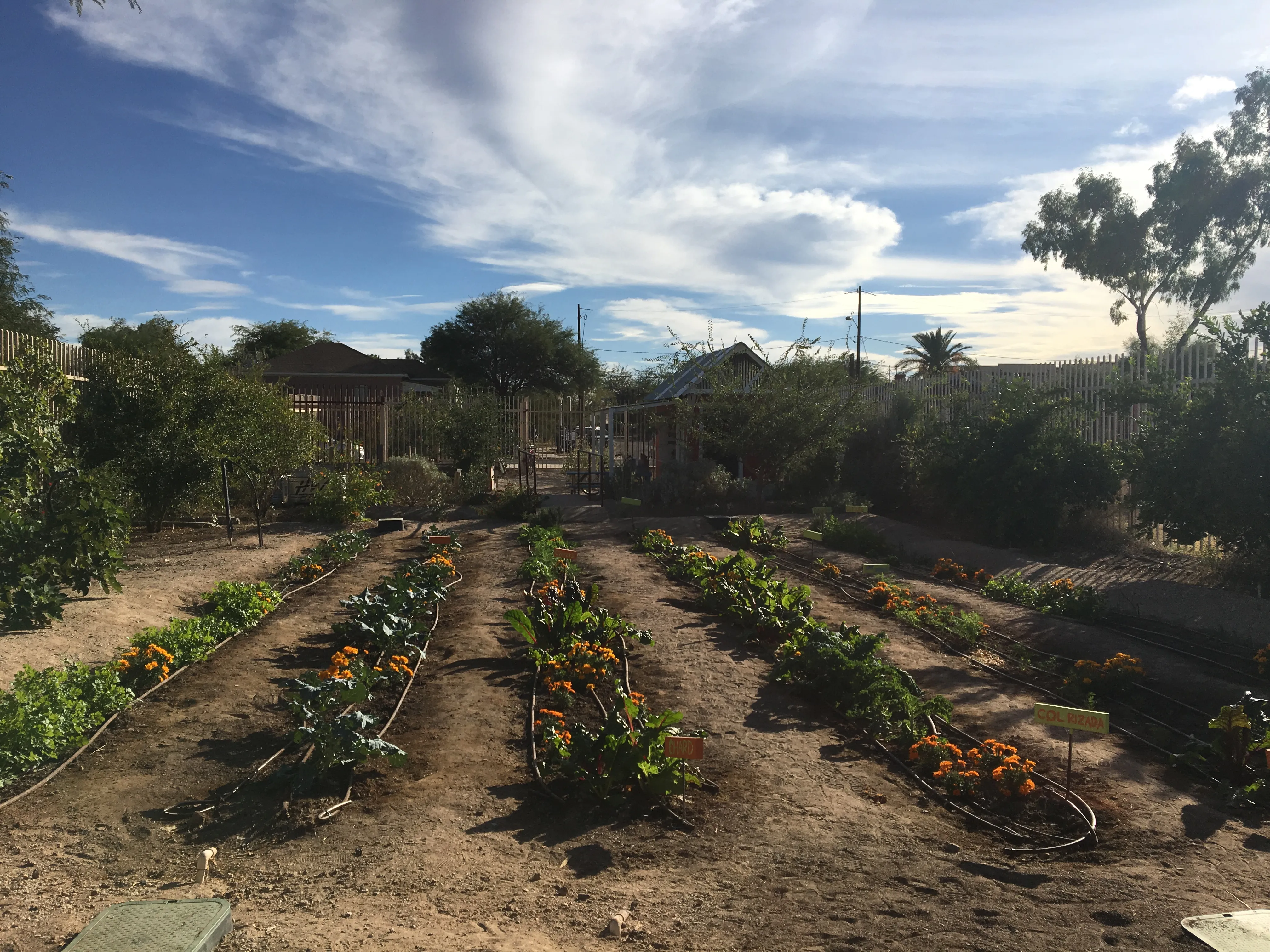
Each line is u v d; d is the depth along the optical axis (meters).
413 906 3.74
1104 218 28.81
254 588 9.83
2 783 5.00
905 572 12.79
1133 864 4.44
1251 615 9.42
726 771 5.64
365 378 46.84
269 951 3.30
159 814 4.80
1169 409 11.20
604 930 3.55
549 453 36.50
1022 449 14.02
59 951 3.27
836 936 3.53
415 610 9.04
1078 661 8.40
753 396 19.56
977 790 5.44
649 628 9.14
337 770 5.41
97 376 14.05
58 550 8.04
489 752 5.80
